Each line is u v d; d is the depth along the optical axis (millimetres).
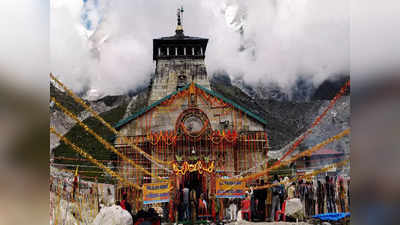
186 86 17594
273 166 17328
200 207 16281
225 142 17312
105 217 15180
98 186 17078
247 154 17422
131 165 17281
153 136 17297
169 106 17531
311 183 16844
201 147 17266
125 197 16750
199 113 17500
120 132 17469
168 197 16625
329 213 15914
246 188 16594
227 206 16578
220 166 17141
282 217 16188
